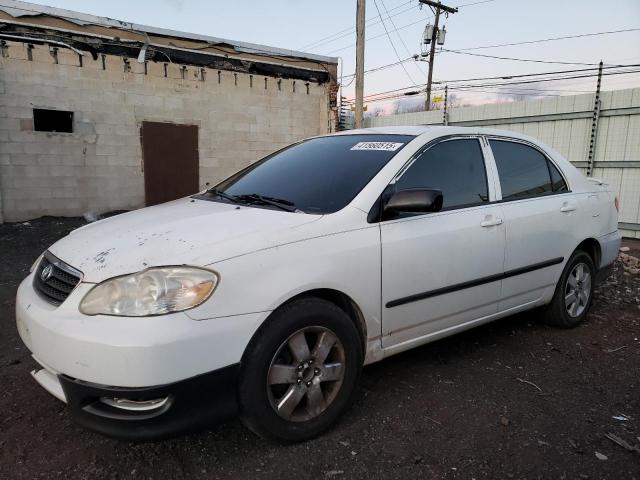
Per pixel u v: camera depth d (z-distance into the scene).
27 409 2.85
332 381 2.64
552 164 4.15
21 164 9.96
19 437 2.57
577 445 2.56
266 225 2.55
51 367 2.25
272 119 13.11
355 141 3.51
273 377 2.40
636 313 4.79
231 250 2.30
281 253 2.41
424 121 13.44
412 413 2.85
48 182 10.28
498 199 3.55
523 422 2.77
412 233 2.92
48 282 2.47
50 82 10.05
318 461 2.40
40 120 10.73
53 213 10.40
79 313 2.16
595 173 10.28
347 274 2.62
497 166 3.65
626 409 2.94
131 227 2.68
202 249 2.28
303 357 2.49
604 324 4.45
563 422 2.78
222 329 2.19
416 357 3.62
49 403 2.92
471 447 2.53
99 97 10.62
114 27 10.59
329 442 2.56
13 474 2.28
